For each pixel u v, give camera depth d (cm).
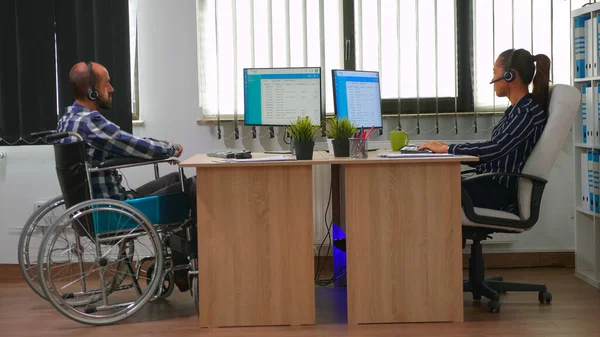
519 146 324
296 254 302
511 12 409
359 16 412
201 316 304
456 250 303
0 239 424
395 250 302
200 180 300
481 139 420
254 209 301
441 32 413
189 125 422
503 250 425
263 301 303
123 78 407
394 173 301
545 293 338
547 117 321
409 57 414
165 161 324
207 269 302
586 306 330
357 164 300
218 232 301
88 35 405
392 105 418
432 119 420
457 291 304
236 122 416
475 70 413
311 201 301
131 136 323
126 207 307
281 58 415
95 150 325
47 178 421
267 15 412
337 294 364
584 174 386
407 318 304
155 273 317
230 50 416
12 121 410
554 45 411
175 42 419
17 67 408
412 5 412
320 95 378
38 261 301
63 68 407
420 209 302
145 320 321
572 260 424
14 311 344
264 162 298
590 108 375
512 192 326
